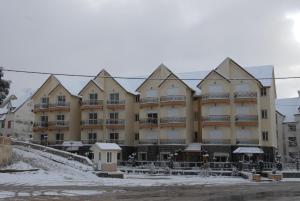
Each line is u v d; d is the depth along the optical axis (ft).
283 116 311.47
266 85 227.40
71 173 141.69
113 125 253.65
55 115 269.44
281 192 88.58
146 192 86.22
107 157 159.84
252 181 137.08
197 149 225.97
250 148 211.82
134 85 269.64
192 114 242.58
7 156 141.49
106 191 87.20
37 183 109.09
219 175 168.55
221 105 224.74
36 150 187.01
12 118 310.45
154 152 238.27
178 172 176.96
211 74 228.63
